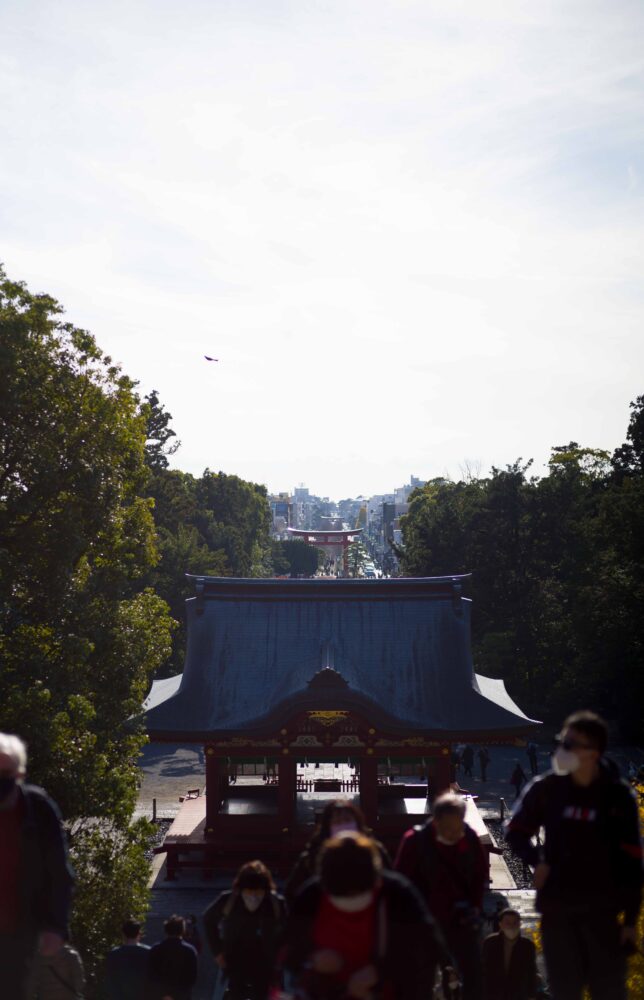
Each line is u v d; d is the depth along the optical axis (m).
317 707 46.62
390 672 50.12
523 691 87.25
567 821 8.59
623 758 68.88
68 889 8.24
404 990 7.15
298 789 53.41
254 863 11.74
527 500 88.50
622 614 76.38
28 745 27.03
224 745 47.56
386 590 53.19
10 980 7.97
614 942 8.50
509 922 12.90
